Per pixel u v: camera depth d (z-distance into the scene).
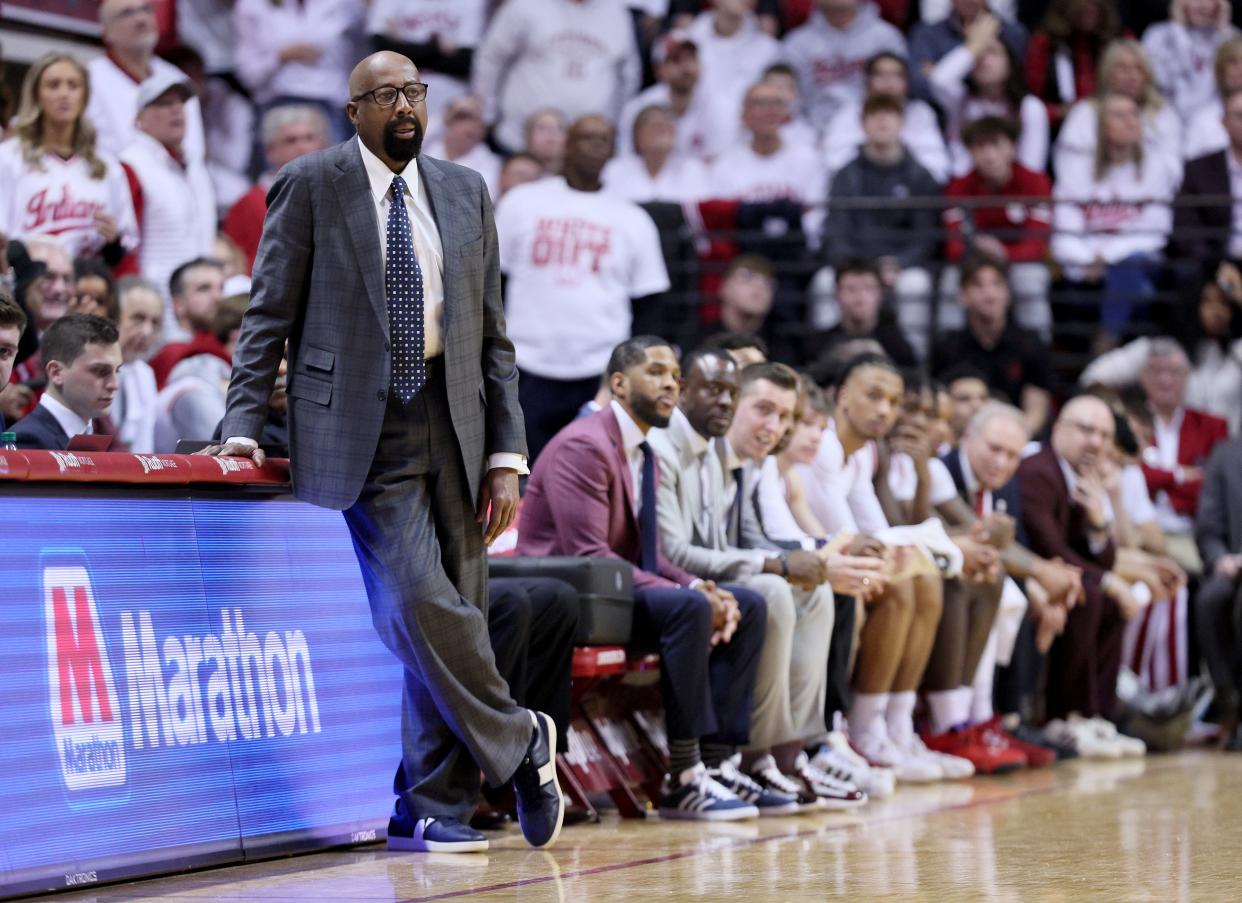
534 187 28.55
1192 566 28.86
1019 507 25.12
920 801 19.05
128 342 20.75
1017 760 22.66
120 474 12.53
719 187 33.31
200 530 13.30
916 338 31.44
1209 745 27.44
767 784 18.16
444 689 13.70
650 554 17.72
